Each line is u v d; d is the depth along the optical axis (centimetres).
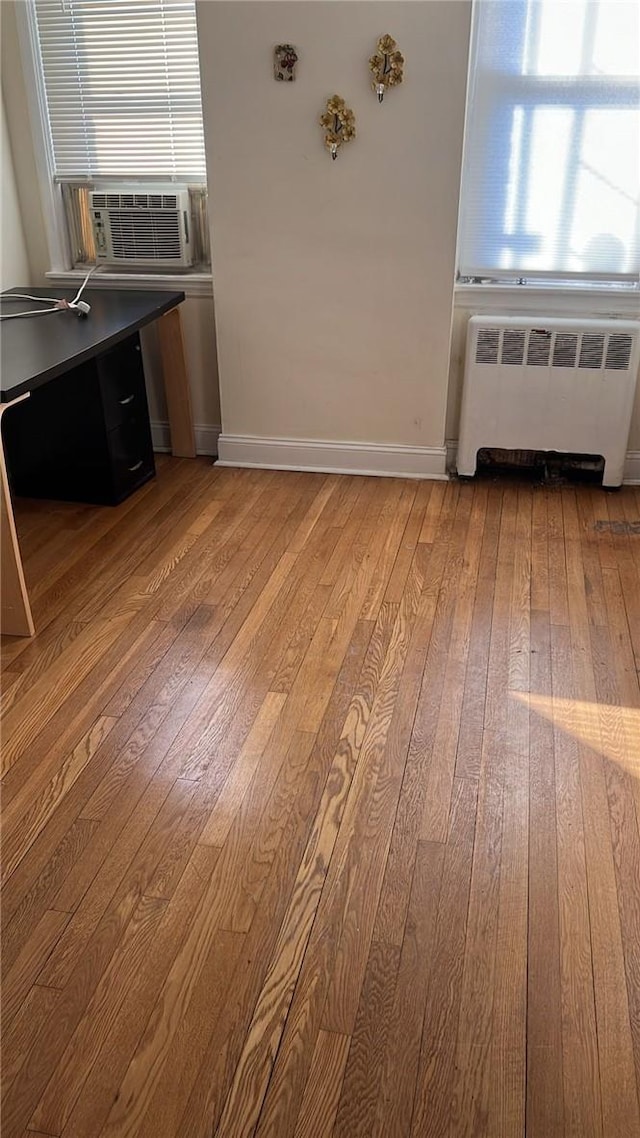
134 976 165
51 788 211
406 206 344
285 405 392
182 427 410
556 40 327
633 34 322
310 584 303
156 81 361
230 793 210
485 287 363
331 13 320
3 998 161
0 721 234
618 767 218
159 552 326
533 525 347
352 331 371
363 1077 148
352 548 329
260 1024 156
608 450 370
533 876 187
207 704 241
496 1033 155
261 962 168
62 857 191
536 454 391
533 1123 141
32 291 376
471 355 362
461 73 321
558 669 256
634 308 360
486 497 373
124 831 198
